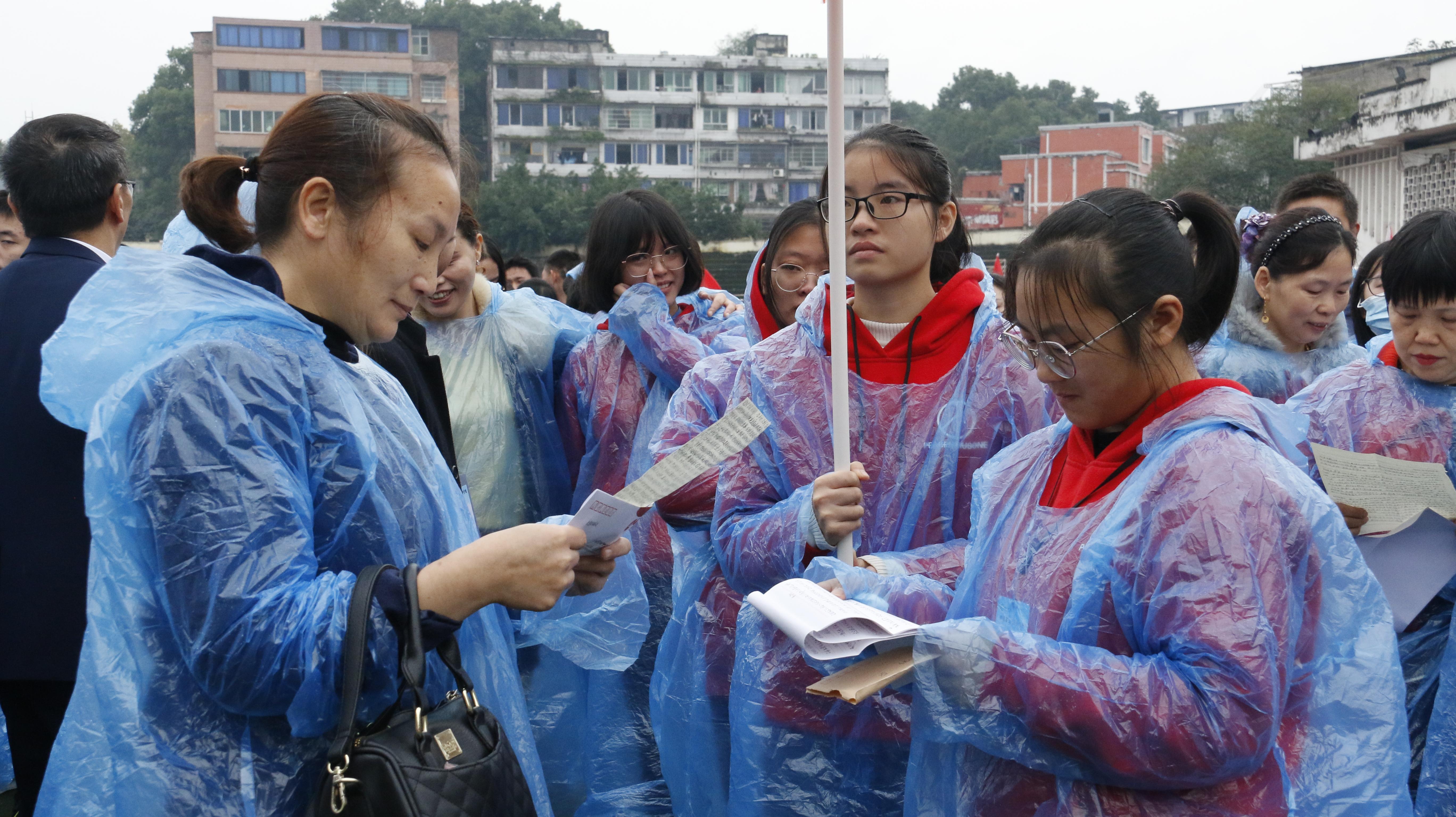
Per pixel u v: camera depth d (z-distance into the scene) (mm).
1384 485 2020
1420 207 22234
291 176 1401
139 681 1283
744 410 1513
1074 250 1364
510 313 3191
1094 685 1276
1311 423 2346
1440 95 20891
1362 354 2928
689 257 3338
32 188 2340
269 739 1320
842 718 1948
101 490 1272
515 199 40594
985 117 70562
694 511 2260
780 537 1917
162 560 1246
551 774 2713
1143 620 1326
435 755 1276
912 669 1379
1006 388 1990
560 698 2740
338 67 43094
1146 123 65562
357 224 1397
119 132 2539
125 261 1365
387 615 1307
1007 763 1448
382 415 1484
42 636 2031
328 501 1377
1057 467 1554
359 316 1448
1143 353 1377
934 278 2232
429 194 1426
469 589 1328
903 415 2018
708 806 2256
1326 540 1318
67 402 1329
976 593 1583
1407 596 1962
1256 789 1307
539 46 47969
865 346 2080
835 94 1819
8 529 2045
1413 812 1325
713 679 2273
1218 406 1352
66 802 1294
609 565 1570
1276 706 1242
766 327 2709
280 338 1350
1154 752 1258
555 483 3203
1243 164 34438
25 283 2205
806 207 2904
